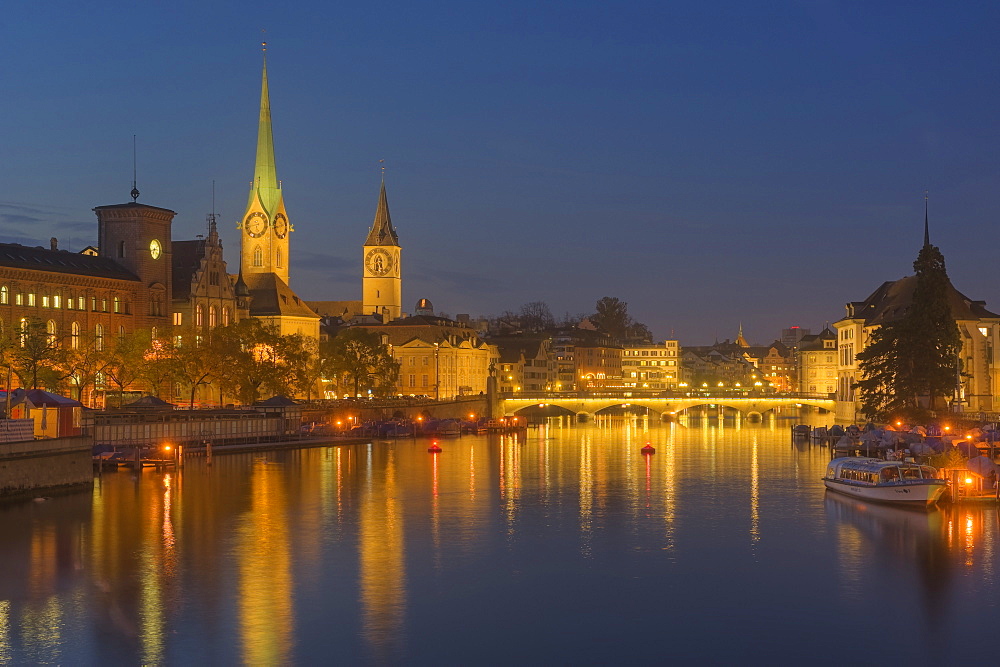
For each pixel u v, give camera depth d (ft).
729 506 388.98
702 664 217.56
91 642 226.38
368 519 358.84
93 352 614.75
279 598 258.37
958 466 402.72
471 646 226.38
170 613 245.86
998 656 221.66
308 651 222.48
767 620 243.60
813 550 309.63
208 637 229.66
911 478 385.91
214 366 636.89
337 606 252.21
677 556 303.07
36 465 387.34
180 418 586.04
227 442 597.52
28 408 430.20
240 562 293.02
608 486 449.06
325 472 493.36
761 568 288.71
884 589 267.59
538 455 603.26
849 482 408.05
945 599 258.57
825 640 230.68
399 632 234.38
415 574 281.33
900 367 620.49
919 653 223.30
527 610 250.37
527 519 360.89
